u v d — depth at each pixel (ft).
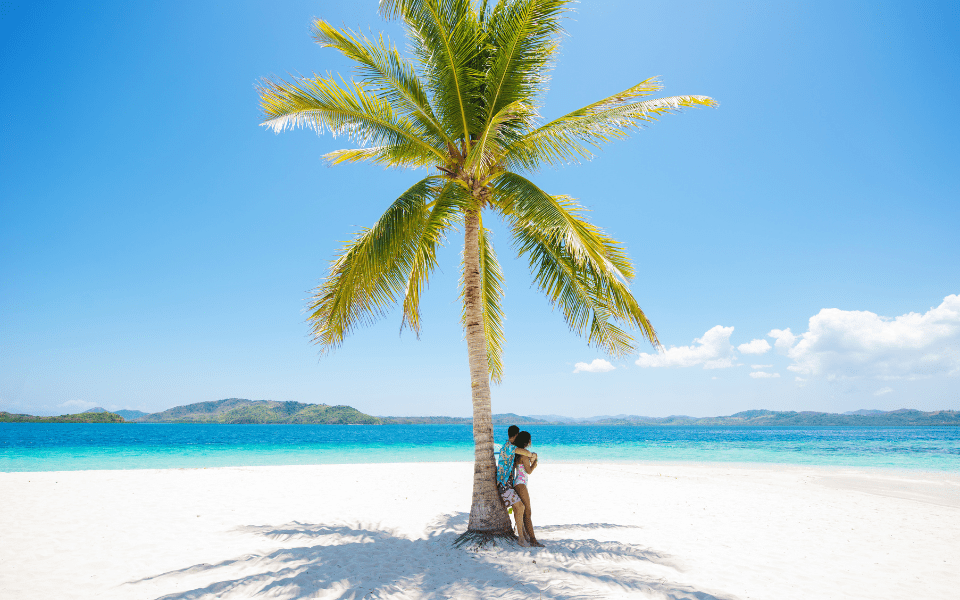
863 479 51.65
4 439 126.52
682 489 42.37
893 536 24.93
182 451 97.04
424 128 23.02
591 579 16.38
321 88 20.22
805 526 27.17
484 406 21.84
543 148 22.52
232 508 30.63
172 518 27.20
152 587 15.72
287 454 93.45
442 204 20.70
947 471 61.00
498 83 21.84
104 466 64.44
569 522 27.66
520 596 14.62
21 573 17.15
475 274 22.70
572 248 18.34
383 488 40.73
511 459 21.84
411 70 22.66
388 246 19.24
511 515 29.43
